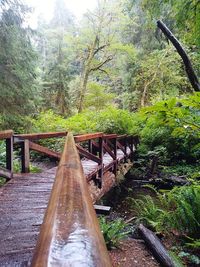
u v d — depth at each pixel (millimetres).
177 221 4727
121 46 19000
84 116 13133
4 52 10070
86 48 20672
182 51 7535
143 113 2857
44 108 19891
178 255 4148
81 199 738
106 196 7113
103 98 21156
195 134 2992
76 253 443
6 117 10414
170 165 10203
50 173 5012
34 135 5117
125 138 9102
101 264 419
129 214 6547
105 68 21281
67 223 564
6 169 4293
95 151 6203
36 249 527
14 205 3148
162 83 18188
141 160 10523
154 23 8070
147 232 4555
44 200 3342
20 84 10711
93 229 555
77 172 1107
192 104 2584
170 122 2850
